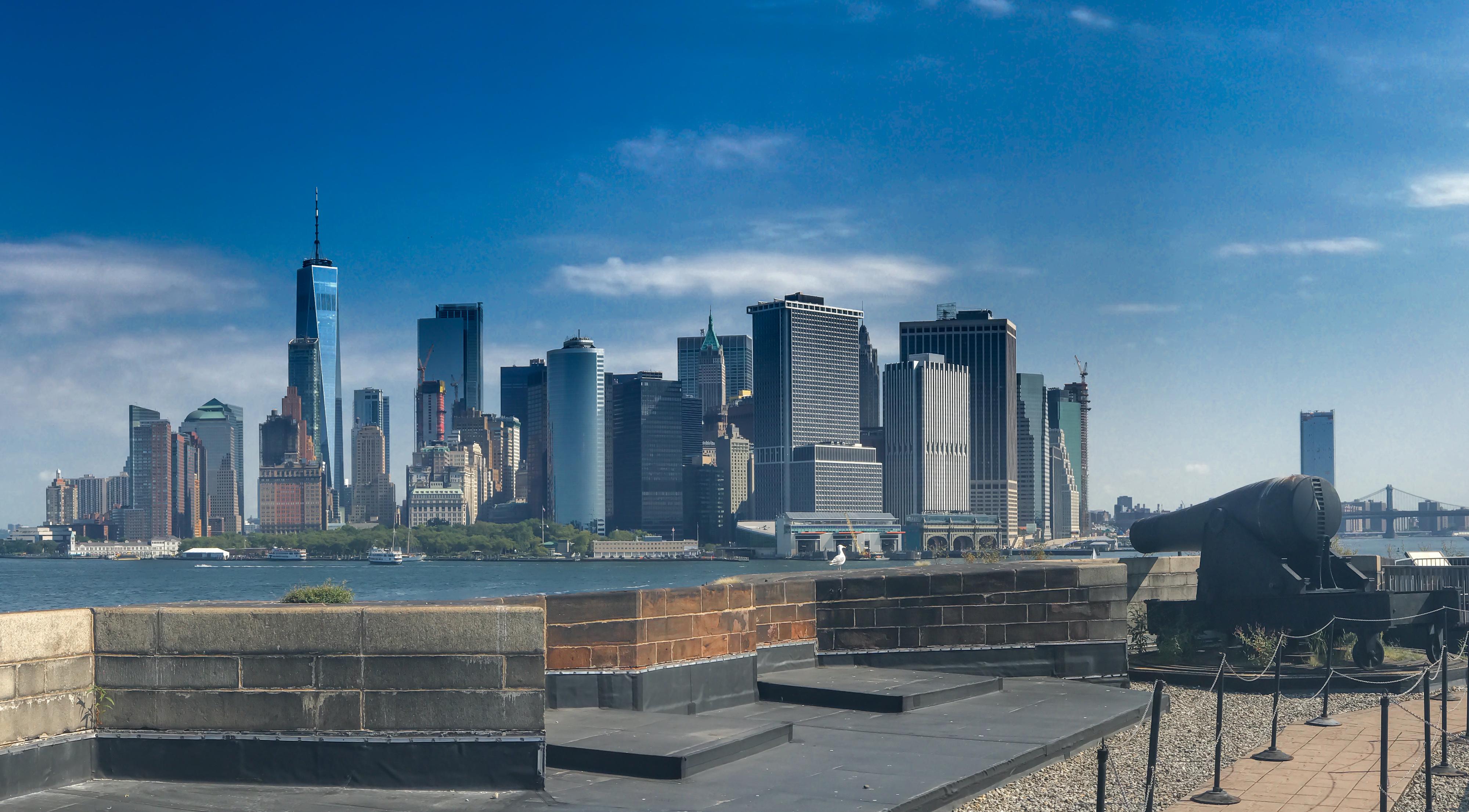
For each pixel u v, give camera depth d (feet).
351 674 38.32
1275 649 73.56
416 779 38.14
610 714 49.55
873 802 38.42
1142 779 46.16
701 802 38.06
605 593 50.93
